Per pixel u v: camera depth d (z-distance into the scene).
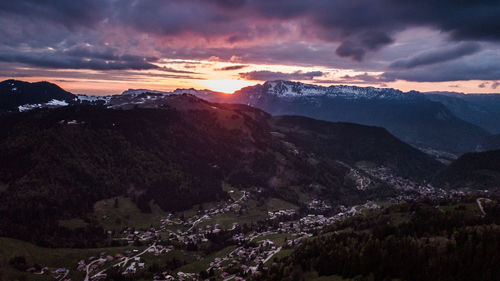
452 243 172.12
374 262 169.00
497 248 159.75
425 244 177.88
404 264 160.75
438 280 148.62
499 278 145.62
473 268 152.38
